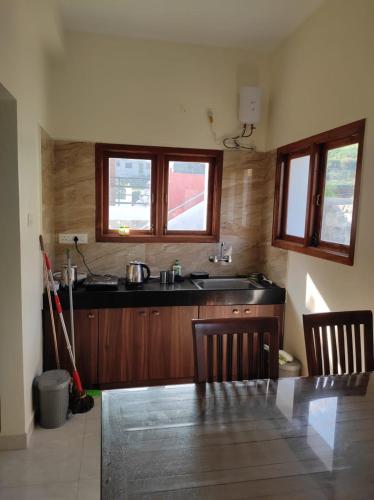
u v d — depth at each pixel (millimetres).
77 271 3316
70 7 2811
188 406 1586
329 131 2652
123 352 3102
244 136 3623
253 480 1169
